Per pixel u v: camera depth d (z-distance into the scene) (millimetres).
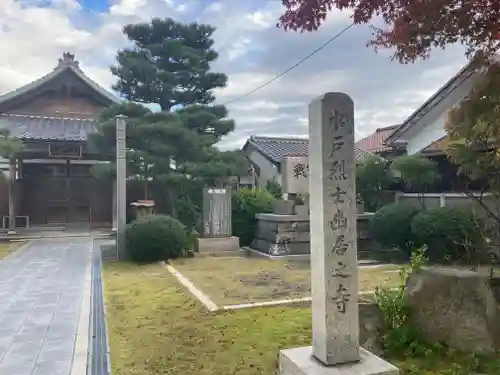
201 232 13039
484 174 5441
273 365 4039
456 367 3770
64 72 21234
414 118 14047
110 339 4863
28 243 14773
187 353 4383
